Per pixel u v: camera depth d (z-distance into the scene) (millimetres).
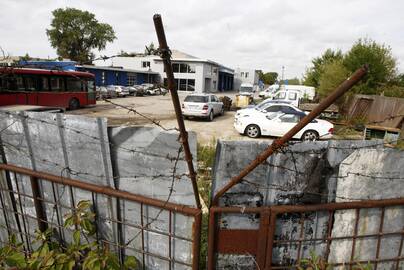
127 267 2484
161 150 2254
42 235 2719
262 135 11734
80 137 2430
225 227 2260
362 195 2309
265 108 11938
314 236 2377
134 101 25500
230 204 2262
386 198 2336
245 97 23062
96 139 2379
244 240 2283
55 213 2781
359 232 2391
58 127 2486
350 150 2213
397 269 2516
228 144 2143
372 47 20734
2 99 13516
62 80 16781
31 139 2637
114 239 2613
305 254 2410
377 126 9641
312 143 2176
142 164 2342
